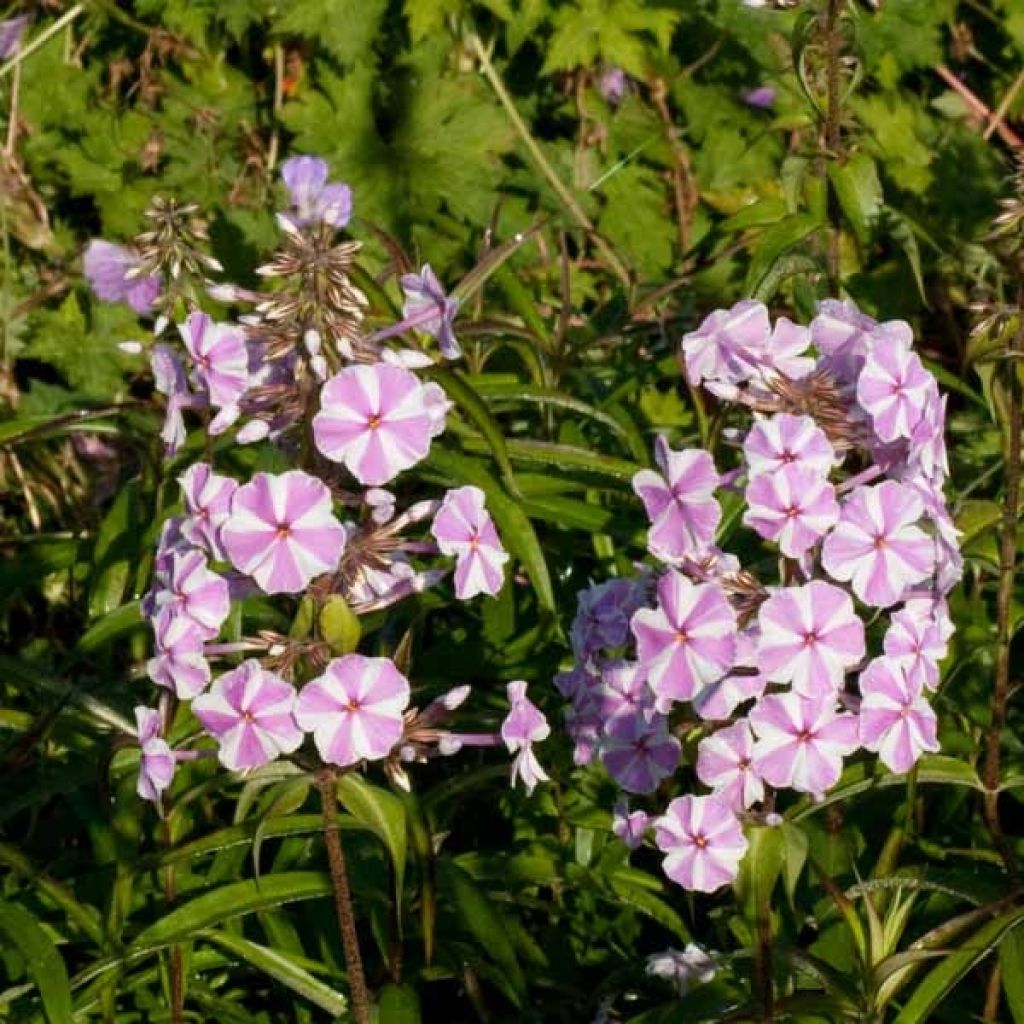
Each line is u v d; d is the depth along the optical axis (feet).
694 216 26.43
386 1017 13.83
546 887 17.97
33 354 24.63
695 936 16.94
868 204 18.72
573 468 19.81
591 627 14.20
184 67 26.68
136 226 25.38
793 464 12.55
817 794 13.43
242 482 18.47
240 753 12.43
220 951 16.28
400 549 12.95
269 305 12.03
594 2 25.02
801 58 18.53
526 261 25.43
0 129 26.43
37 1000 16.14
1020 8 27.66
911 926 16.38
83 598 22.53
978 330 15.44
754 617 13.07
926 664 13.38
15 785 17.95
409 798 13.55
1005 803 18.97
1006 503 15.83
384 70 25.76
